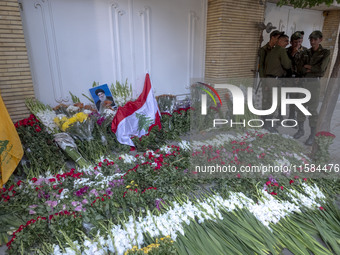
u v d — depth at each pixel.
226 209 2.55
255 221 2.40
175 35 5.40
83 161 3.40
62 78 4.33
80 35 4.34
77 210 2.35
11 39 3.47
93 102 4.66
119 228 2.26
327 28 8.17
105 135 4.02
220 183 2.91
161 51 5.31
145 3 4.85
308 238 2.23
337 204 2.74
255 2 5.74
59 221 2.26
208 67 5.95
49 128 3.76
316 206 2.65
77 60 4.41
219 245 2.11
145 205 2.55
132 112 4.30
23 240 2.10
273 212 2.52
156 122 4.55
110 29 4.60
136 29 4.88
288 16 7.13
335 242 2.21
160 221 2.34
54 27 4.09
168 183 2.96
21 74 3.66
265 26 5.90
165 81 5.55
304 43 7.93
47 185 2.79
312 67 4.28
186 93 5.92
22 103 3.76
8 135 2.87
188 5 5.38
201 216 2.44
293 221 2.43
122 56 4.85
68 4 4.13
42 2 3.91
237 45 5.80
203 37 5.78
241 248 2.11
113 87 4.81
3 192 2.70
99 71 4.66
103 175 3.12
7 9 3.35
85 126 3.76
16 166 2.95
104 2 4.43
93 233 2.21
